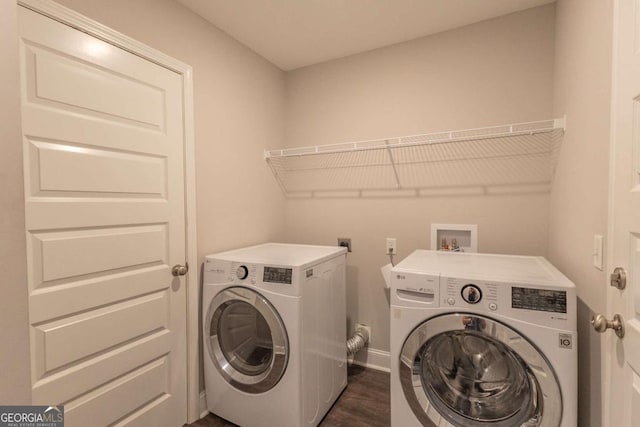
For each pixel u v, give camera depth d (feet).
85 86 4.23
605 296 3.30
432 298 4.16
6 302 2.22
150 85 5.08
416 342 4.23
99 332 4.40
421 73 6.89
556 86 5.52
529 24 5.91
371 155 7.47
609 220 3.14
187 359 5.70
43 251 3.83
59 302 3.98
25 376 2.32
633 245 2.70
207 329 5.73
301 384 4.97
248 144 7.24
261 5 5.71
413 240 7.06
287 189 8.51
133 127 4.83
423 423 4.25
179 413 5.55
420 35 6.81
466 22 6.34
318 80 8.09
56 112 3.93
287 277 4.98
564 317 3.55
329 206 8.00
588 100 3.89
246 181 7.18
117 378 4.65
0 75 2.17
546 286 3.66
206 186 6.11
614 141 3.03
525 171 6.04
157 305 5.21
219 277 5.59
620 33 2.93
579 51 4.28
